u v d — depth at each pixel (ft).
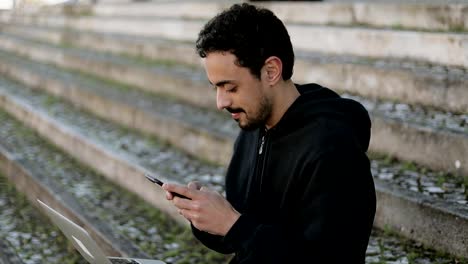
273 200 6.78
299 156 6.40
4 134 21.36
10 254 13.21
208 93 19.06
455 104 13.89
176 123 17.31
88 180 16.70
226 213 6.48
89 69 26.61
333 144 6.21
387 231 11.28
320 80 17.44
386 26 19.49
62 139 19.45
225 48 6.24
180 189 6.57
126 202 15.08
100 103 21.34
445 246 10.37
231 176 7.79
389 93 15.44
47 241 14.05
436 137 12.34
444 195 11.20
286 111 6.64
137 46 26.43
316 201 6.14
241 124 6.61
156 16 30.99
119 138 18.43
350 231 6.08
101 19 33.04
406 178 12.13
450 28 17.63
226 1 27.43
